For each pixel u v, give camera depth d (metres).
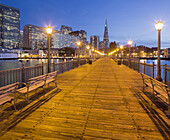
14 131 2.75
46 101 4.55
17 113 3.60
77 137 2.54
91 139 2.48
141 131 2.73
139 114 3.53
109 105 4.19
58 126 2.94
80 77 9.72
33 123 3.08
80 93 5.54
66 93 5.53
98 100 4.67
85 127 2.90
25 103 4.35
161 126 2.92
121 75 10.70
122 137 2.54
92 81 8.16
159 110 3.78
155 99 4.70
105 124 3.02
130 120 3.21
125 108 3.95
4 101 3.29
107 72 12.66
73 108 3.96
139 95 5.23
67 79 8.88
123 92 5.68
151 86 4.96
